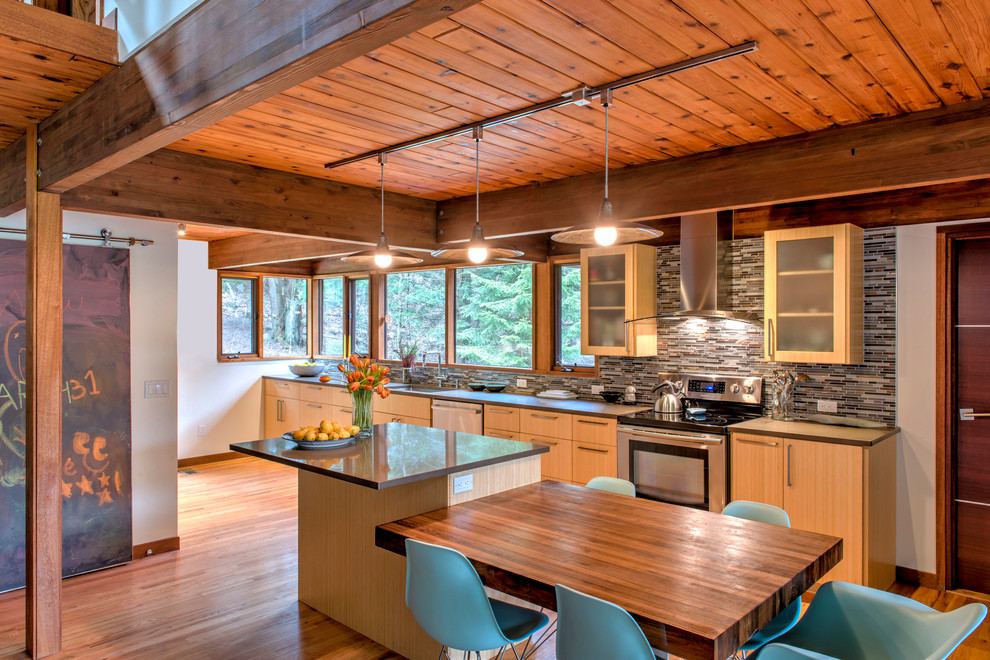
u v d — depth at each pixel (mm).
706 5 1854
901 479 3814
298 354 7977
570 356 5562
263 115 2854
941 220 3664
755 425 3883
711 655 1545
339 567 3318
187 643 3076
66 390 3898
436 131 3100
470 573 2051
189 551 4324
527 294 5934
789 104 2650
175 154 3422
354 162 3619
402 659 2941
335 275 7715
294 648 3041
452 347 6586
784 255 3883
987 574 3656
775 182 3123
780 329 3914
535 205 4133
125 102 2227
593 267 4867
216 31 1783
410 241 4574
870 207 3896
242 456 7402
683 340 4750
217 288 7176
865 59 2207
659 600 1786
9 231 3721
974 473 3686
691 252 4336
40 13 2064
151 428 4270
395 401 6121
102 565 4012
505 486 3158
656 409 4469
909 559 3807
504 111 2816
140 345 4230
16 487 3756
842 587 2059
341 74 2389
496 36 2074
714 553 2176
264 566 4066
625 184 3691
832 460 3463
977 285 3666
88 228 4000
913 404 3771
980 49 2117
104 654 2969
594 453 4465
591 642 1742
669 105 2666
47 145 2826
